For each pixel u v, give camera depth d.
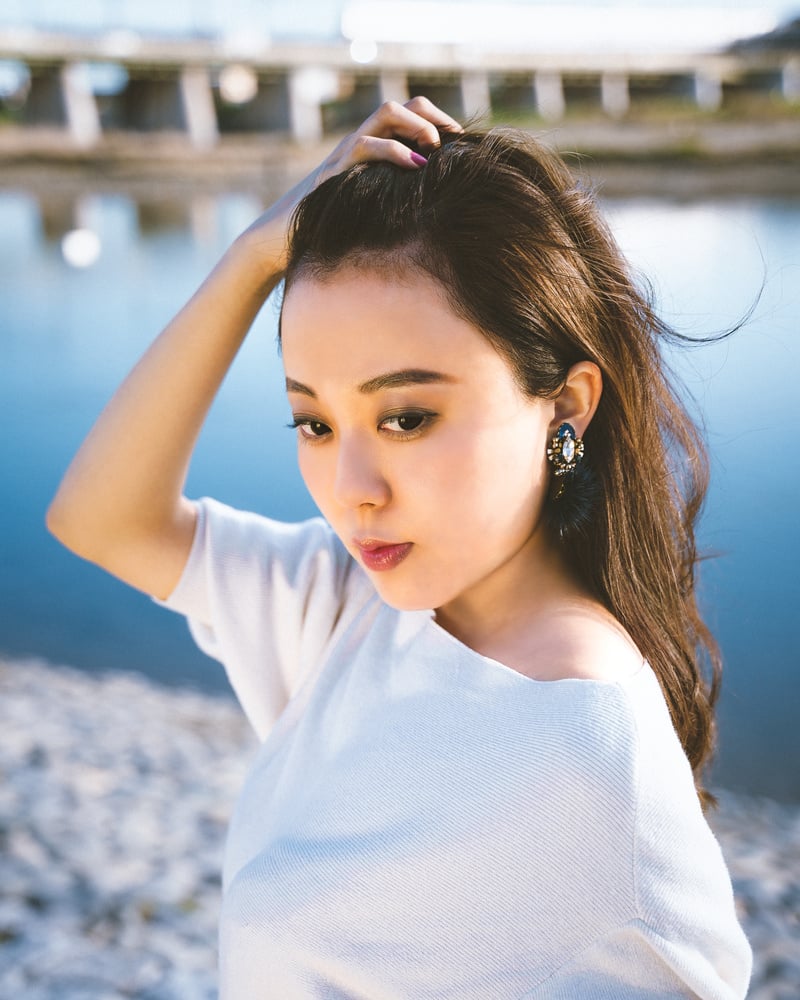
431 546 0.91
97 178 39.94
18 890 3.60
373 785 0.92
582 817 0.80
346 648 1.14
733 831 4.77
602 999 0.81
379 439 0.90
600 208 1.05
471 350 0.89
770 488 8.15
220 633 1.27
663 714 0.87
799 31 45.53
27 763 5.06
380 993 0.88
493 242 0.90
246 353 16.23
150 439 1.25
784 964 3.32
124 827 4.26
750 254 17.08
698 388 4.52
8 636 8.10
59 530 1.30
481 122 1.12
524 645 0.94
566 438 0.99
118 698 6.70
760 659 6.46
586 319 0.97
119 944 3.27
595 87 46.59
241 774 5.14
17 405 14.34
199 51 41.66
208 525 1.29
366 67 43.06
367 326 0.88
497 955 0.83
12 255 27.70
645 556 1.06
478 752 0.86
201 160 41.06
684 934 0.80
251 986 0.96
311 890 0.92
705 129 36.28
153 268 25.38
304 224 0.94
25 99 43.34
